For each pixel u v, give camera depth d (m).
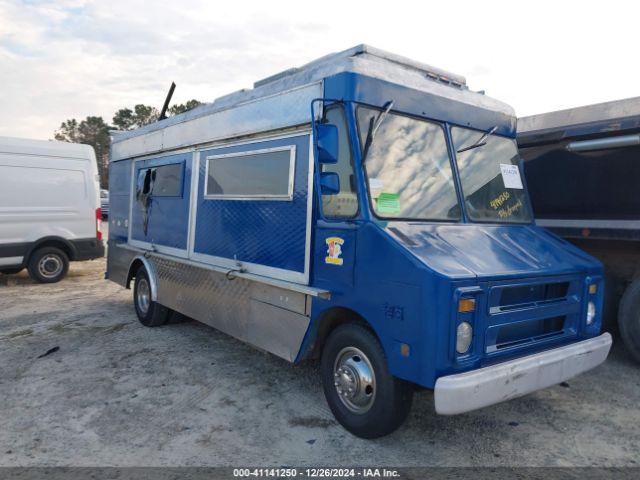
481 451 3.60
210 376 5.01
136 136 7.31
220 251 5.20
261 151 4.62
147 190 6.92
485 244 3.75
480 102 4.59
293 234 4.22
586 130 5.66
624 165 5.41
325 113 3.87
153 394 4.57
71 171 10.35
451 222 3.99
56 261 10.37
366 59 3.85
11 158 9.62
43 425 3.97
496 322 3.29
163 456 3.52
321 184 3.60
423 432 3.87
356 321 3.78
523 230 4.41
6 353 5.70
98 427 3.94
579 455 3.56
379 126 3.79
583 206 5.78
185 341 6.18
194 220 5.70
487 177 4.43
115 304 8.33
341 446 3.66
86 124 59.62
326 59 4.50
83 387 4.73
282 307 4.32
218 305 5.21
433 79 4.48
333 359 3.91
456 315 3.04
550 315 3.67
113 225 8.13
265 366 5.30
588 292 3.97
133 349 5.86
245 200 4.81
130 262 7.32
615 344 6.05
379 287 3.39
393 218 3.65
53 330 6.67
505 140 4.79
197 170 5.68
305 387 4.75
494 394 3.13
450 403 2.97
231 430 3.90
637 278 5.25
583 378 5.01
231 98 5.17
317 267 3.95
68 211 10.31
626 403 4.43
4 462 3.42
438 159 4.10
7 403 4.38
